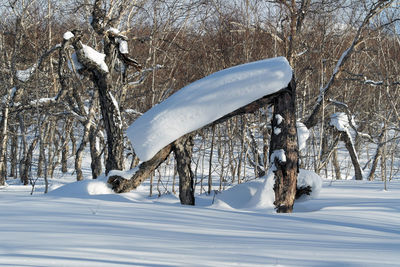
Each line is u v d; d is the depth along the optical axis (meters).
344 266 3.33
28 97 15.98
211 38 16.77
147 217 5.81
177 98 8.30
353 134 26.66
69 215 5.62
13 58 15.88
